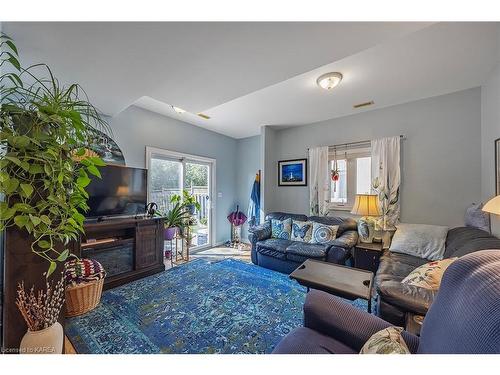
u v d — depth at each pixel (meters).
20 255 1.07
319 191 3.65
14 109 1.01
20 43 1.37
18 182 0.97
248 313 1.97
